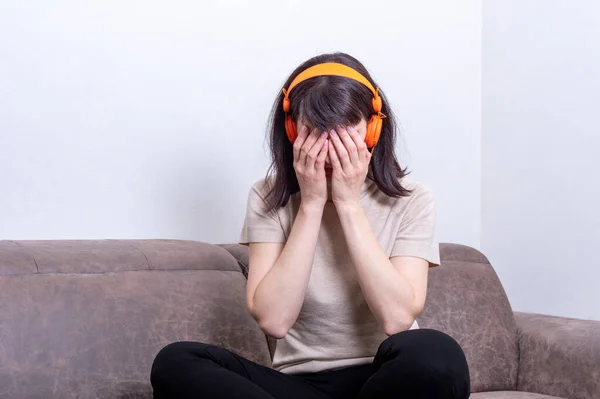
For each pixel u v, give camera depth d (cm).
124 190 197
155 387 122
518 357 199
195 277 171
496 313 202
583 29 230
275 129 150
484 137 266
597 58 225
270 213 151
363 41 242
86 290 156
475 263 213
